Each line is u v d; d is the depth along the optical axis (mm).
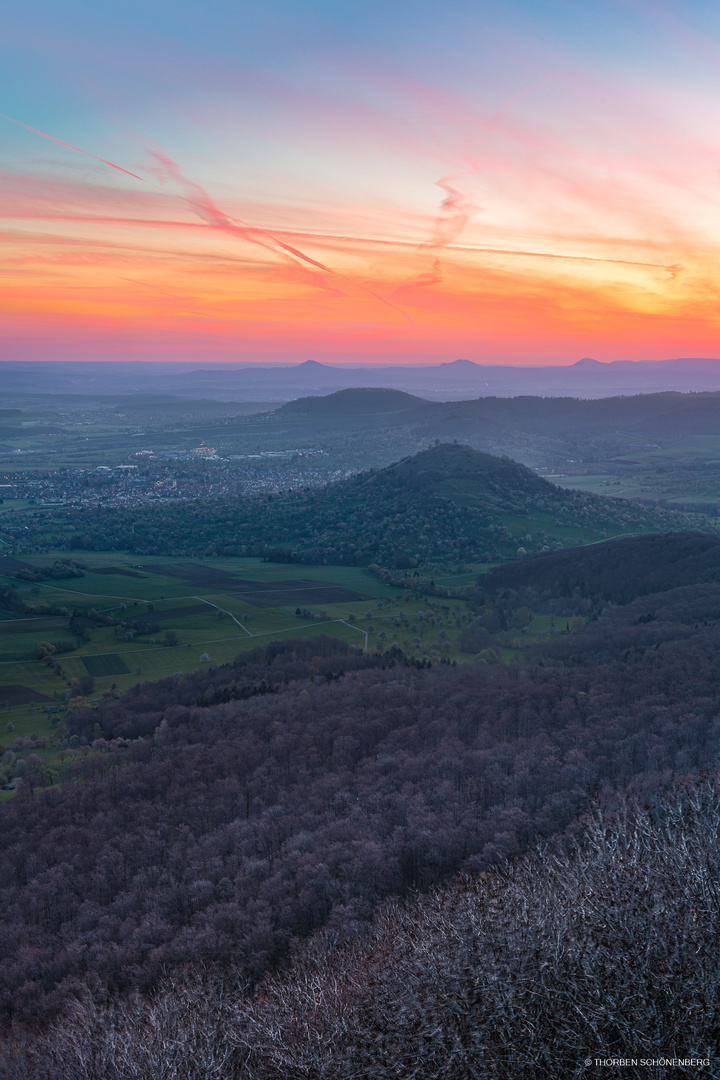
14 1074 30562
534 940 17422
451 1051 16531
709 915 16328
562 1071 15242
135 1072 25547
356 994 21422
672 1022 14859
